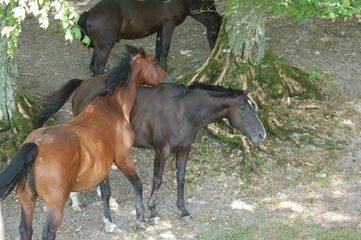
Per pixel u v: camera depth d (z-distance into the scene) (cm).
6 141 1025
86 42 743
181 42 1415
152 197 878
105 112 802
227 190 962
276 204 927
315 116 1120
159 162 867
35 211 909
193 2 1245
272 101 1148
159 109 852
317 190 958
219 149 1052
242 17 1113
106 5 1184
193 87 834
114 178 992
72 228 872
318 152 1045
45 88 1226
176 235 859
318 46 1375
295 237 852
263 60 1158
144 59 852
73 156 712
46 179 688
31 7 683
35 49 1388
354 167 1008
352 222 884
